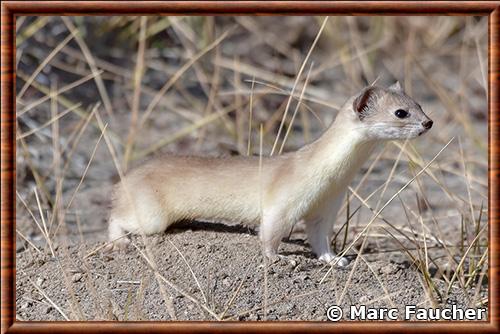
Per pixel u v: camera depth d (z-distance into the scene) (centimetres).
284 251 1099
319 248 1084
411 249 1191
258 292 973
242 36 2008
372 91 1048
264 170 1064
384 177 1540
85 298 969
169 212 1085
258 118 1714
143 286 938
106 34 1845
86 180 1467
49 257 1067
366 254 1166
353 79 1844
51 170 1437
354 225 1287
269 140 1625
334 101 1828
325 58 2008
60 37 1759
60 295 982
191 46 1880
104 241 1124
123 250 1059
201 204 1078
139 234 1090
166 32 1909
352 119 1042
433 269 1119
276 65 1920
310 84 1886
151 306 943
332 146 1045
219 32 1973
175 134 1603
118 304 948
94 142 1590
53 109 1388
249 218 1078
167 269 1008
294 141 1667
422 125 1031
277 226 1050
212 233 1096
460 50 2045
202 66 1848
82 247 1066
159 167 1095
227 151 1586
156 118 1703
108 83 1772
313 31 2075
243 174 1065
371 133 1041
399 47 2066
